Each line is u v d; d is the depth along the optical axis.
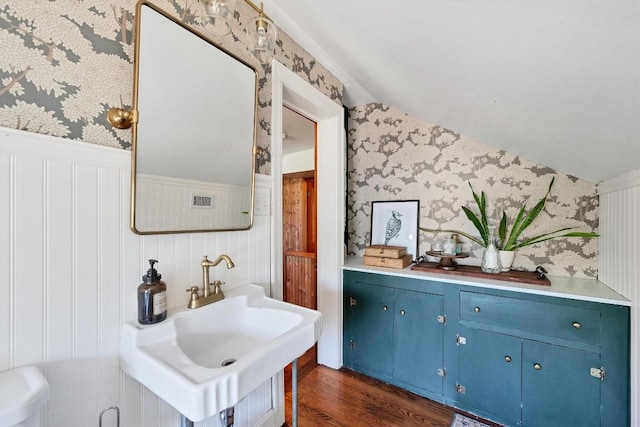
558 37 0.65
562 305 1.33
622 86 0.70
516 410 1.44
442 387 1.65
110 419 0.84
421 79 1.29
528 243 1.64
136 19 0.87
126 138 0.87
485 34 0.77
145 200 0.91
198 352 0.98
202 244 1.11
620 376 1.21
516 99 1.04
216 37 1.14
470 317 1.56
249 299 1.17
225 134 1.17
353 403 1.67
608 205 1.42
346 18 1.11
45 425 0.72
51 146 0.72
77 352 0.77
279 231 1.47
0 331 0.65
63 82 0.74
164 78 0.95
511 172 1.77
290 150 3.46
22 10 0.68
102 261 0.82
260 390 1.36
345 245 2.37
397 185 2.20
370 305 1.91
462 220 1.93
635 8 0.50
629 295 1.20
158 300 0.88
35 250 0.70
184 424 0.98
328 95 1.89
